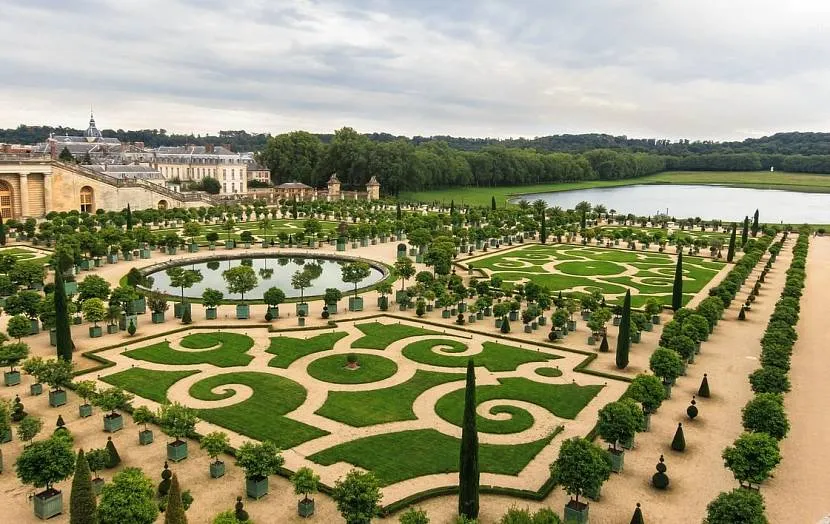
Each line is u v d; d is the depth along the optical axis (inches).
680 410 2628.0
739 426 2476.6
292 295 4618.6
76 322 3715.6
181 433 2112.5
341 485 1724.9
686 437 2378.2
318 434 2346.2
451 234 6776.6
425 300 4466.0
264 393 2726.4
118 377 2878.9
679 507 1897.1
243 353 3250.5
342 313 4082.2
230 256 6146.7
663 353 2741.1
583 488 1787.6
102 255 5452.8
